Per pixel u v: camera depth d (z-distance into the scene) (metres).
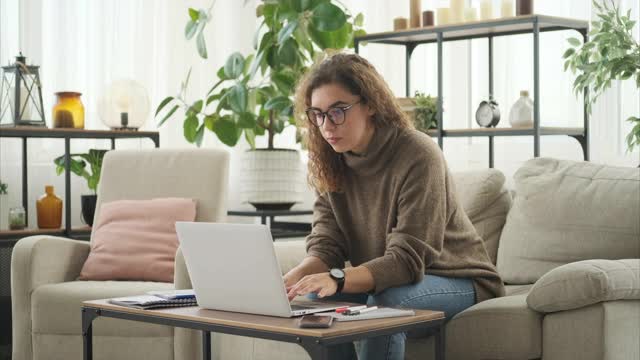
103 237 3.31
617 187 2.66
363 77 2.25
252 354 2.81
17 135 3.74
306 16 3.94
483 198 2.92
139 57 4.55
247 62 4.25
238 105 3.98
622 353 2.19
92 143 4.48
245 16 4.73
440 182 2.27
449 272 2.34
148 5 4.57
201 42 4.19
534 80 3.34
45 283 3.10
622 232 2.60
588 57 3.12
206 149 3.46
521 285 2.78
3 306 3.81
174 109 4.20
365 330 1.79
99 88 4.43
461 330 2.33
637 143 3.08
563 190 2.76
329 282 2.07
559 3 3.75
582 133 3.53
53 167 4.37
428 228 2.24
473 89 4.04
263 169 4.12
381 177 2.35
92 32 4.43
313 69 2.29
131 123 4.12
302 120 2.42
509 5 3.52
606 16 3.00
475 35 3.74
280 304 1.91
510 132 3.46
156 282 3.20
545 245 2.72
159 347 2.84
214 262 2.00
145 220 3.31
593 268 2.15
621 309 2.18
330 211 2.52
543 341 2.25
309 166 2.46
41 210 3.94
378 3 4.36
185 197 3.40
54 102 4.00
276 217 4.82
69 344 2.95
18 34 4.24
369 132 2.32
